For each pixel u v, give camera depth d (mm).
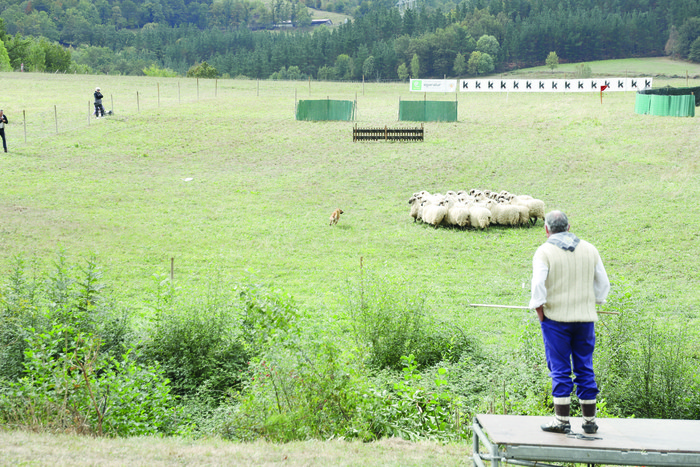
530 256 22719
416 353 12383
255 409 8305
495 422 5789
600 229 25359
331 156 38562
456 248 23766
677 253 22203
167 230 25156
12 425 7461
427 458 6660
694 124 42688
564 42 183875
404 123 46812
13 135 39906
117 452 6535
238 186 32812
